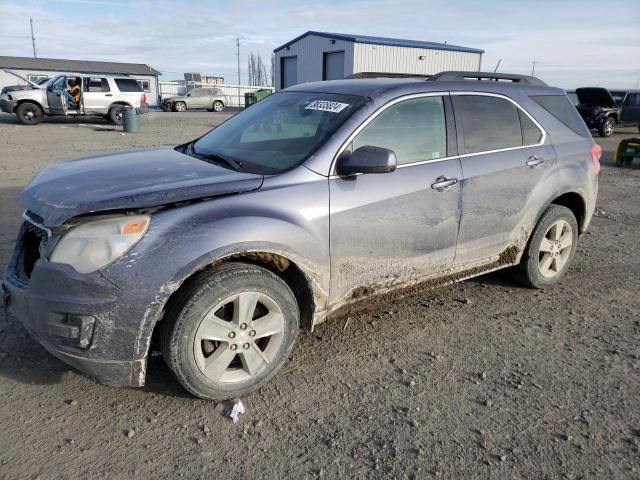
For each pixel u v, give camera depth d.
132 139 16.91
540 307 4.59
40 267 2.76
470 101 4.16
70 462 2.57
